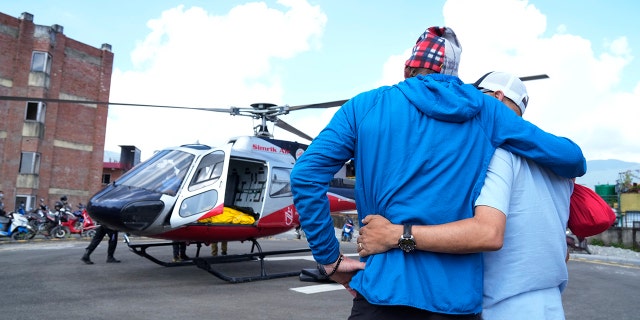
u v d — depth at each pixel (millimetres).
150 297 5605
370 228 1351
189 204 6672
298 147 9047
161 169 7020
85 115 25344
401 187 1312
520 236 1521
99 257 9391
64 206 15570
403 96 1406
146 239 14508
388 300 1257
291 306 5367
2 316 4480
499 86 1892
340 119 1473
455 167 1316
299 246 13039
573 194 1753
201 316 4738
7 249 10836
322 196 1364
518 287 1504
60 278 6719
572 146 1503
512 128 1435
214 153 7199
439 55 1537
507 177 1407
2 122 22469
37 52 23438
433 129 1337
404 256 1294
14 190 22328
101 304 5125
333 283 7023
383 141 1369
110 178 33188
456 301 1256
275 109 9125
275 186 8047
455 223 1267
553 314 1536
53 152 23844
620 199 19844
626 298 6656
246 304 5406
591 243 17000
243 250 11648
